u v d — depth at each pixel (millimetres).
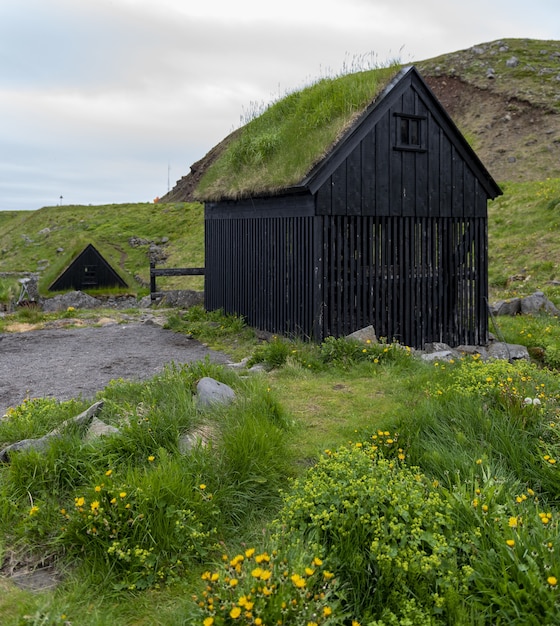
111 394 7434
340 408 7551
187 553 4473
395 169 12133
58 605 3900
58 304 21375
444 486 5172
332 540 4293
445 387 7691
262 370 9383
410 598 3879
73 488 5285
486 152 55344
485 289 13453
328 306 11492
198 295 19672
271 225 12945
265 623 3320
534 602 3643
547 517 4312
